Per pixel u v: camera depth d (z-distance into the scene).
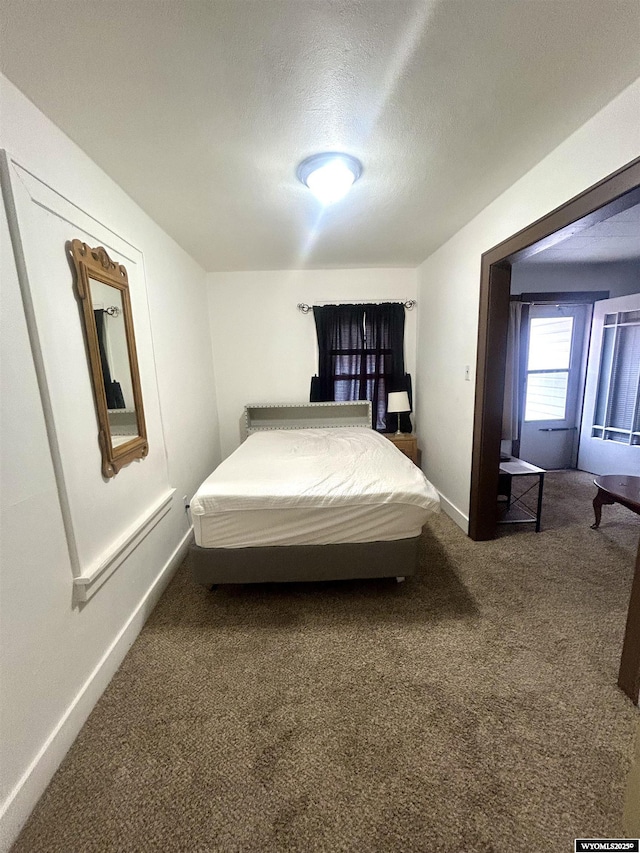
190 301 3.09
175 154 1.62
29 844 0.98
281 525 1.90
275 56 1.11
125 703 1.39
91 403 1.49
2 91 1.12
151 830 1.00
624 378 3.71
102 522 1.53
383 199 2.14
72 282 1.40
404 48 1.10
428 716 1.30
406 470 2.19
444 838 0.96
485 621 1.78
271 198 2.07
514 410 3.95
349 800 1.05
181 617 1.88
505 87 1.27
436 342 3.26
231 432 4.02
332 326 3.83
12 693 1.03
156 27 1.01
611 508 3.15
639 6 0.98
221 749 1.21
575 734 1.22
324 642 1.67
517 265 3.88
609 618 1.79
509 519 2.92
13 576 1.05
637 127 1.27
